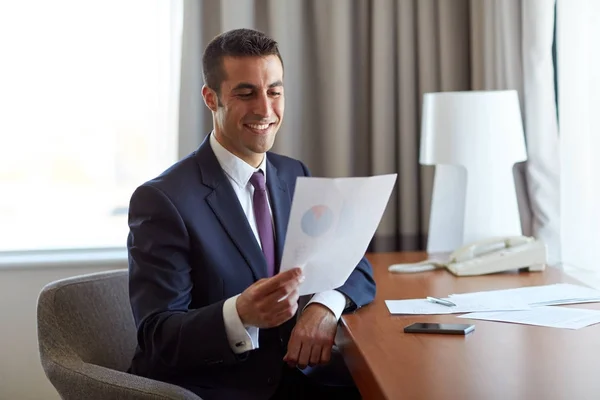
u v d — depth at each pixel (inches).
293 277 58.1
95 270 113.1
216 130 72.9
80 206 119.8
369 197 59.5
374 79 109.7
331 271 61.7
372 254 100.0
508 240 89.1
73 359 66.9
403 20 109.3
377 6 108.7
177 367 64.2
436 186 98.3
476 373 50.8
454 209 98.0
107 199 119.9
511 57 101.2
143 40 116.2
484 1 103.9
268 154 80.7
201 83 107.8
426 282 82.4
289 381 75.4
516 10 100.7
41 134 117.5
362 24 112.1
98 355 70.8
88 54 116.2
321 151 112.3
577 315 64.8
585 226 93.2
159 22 109.0
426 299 73.8
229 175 72.0
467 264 85.9
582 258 93.5
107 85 116.9
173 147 109.8
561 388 47.3
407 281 83.1
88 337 70.7
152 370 67.4
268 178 75.7
